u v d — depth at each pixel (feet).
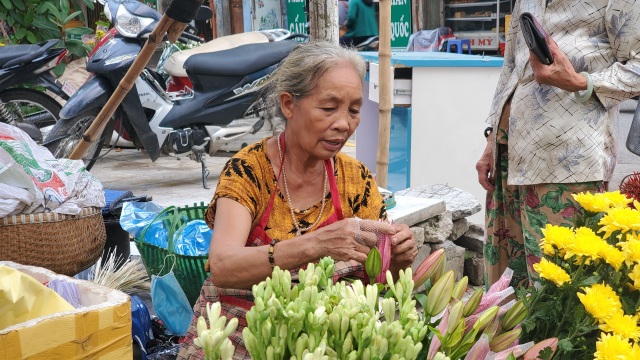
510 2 33.83
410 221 12.44
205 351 3.79
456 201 14.10
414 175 16.07
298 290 4.09
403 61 15.53
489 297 4.65
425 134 15.90
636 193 7.77
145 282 11.60
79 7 29.27
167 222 10.12
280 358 3.85
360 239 5.74
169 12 10.67
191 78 20.34
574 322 5.00
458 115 15.78
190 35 21.53
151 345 9.50
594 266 5.33
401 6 36.24
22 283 5.28
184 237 9.66
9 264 6.38
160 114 20.04
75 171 9.37
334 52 6.16
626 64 8.16
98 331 5.32
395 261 6.07
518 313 4.68
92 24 35.63
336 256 5.76
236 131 20.74
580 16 8.29
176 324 9.29
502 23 34.35
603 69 8.25
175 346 9.48
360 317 3.84
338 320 3.82
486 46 34.78
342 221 5.81
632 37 8.04
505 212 9.67
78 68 29.32
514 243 9.68
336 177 6.75
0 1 24.32
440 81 15.65
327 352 3.80
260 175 6.53
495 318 4.53
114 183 22.29
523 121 8.68
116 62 19.03
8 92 20.56
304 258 5.83
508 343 4.47
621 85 8.09
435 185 15.08
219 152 21.40
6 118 19.15
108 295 5.73
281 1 37.55
